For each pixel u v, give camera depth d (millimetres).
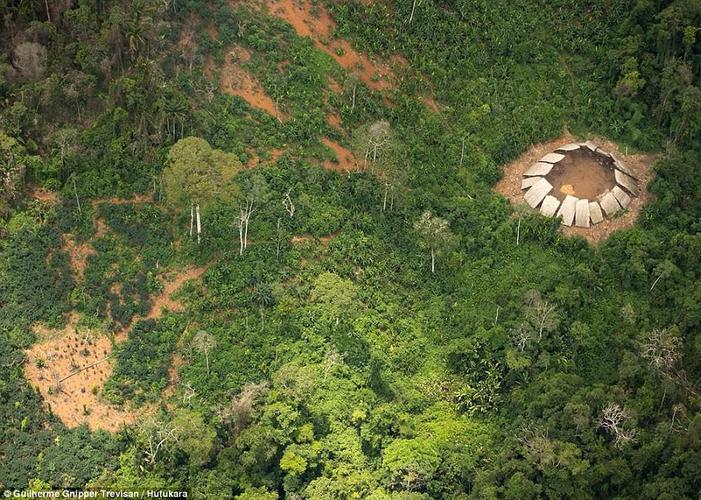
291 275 125250
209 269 123938
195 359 118500
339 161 136250
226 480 109312
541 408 118562
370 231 131875
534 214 136500
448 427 119750
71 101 130625
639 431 116250
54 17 134125
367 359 122375
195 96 134250
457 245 132625
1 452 110750
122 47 131750
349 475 112750
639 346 124938
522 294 129250
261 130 134625
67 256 123812
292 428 112688
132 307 121000
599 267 133750
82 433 112562
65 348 118312
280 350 119938
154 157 129125
